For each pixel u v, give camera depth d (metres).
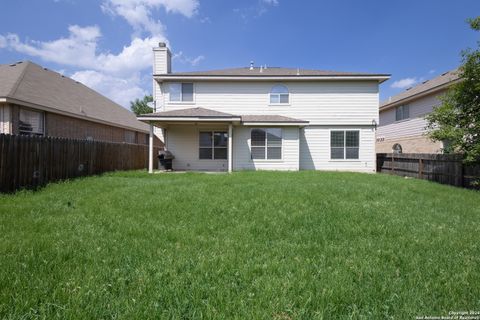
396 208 5.23
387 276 2.46
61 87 15.98
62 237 3.38
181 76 14.76
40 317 1.81
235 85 15.20
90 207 5.00
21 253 2.82
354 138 15.03
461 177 9.39
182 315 1.86
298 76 14.68
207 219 4.37
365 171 14.91
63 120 14.12
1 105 11.25
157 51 15.81
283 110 15.16
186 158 15.19
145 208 4.99
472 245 3.29
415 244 3.34
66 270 2.47
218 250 3.07
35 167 7.62
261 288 2.21
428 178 11.39
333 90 15.06
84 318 1.80
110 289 2.17
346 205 5.33
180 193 6.39
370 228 3.94
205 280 2.36
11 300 1.96
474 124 8.48
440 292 2.19
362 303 2.04
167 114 12.88
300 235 3.69
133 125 21.16
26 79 13.11
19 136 7.05
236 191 6.73
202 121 12.83
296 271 2.53
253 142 14.21
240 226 4.00
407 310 1.91
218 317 1.82
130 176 10.52
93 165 10.97
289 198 5.91
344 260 2.82
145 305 1.95
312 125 15.09
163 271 2.49
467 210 5.29
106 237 3.45
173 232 3.68
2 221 4.01
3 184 6.56
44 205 5.09
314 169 14.95
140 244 3.21
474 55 8.22
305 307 1.95
